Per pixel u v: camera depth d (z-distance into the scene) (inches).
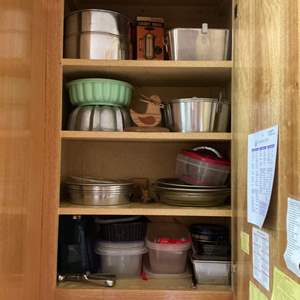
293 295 24.3
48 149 41.3
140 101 51.8
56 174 41.3
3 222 28.6
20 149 32.8
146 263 49.1
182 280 44.1
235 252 40.3
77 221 44.9
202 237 46.4
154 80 50.4
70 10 52.3
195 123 44.2
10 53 30.2
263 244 30.2
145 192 49.9
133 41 47.5
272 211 28.3
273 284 28.0
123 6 55.1
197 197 43.8
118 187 44.9
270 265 28.7
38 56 38.3
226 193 44.9
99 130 44.3
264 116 30.8
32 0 35.9
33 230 36.6
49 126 41.5
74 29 44.0
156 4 54.8
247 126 35.9
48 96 41.6
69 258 44.1
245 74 37.3
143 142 54.4
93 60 42.9
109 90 45.3
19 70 32.5
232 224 41.4
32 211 36.3
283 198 26.3
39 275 38.7
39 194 38.7
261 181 30.7
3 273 28.6
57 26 42.4
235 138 41.2
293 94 25.2
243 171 37.3
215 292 40.6
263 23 31.8
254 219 32.2
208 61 43.5
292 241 24.6
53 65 41.9
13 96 31.0
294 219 24.4
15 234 31.4
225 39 44.8
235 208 40.6
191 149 51.3
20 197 32.8
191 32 44.6
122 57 44.6
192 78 49.3
